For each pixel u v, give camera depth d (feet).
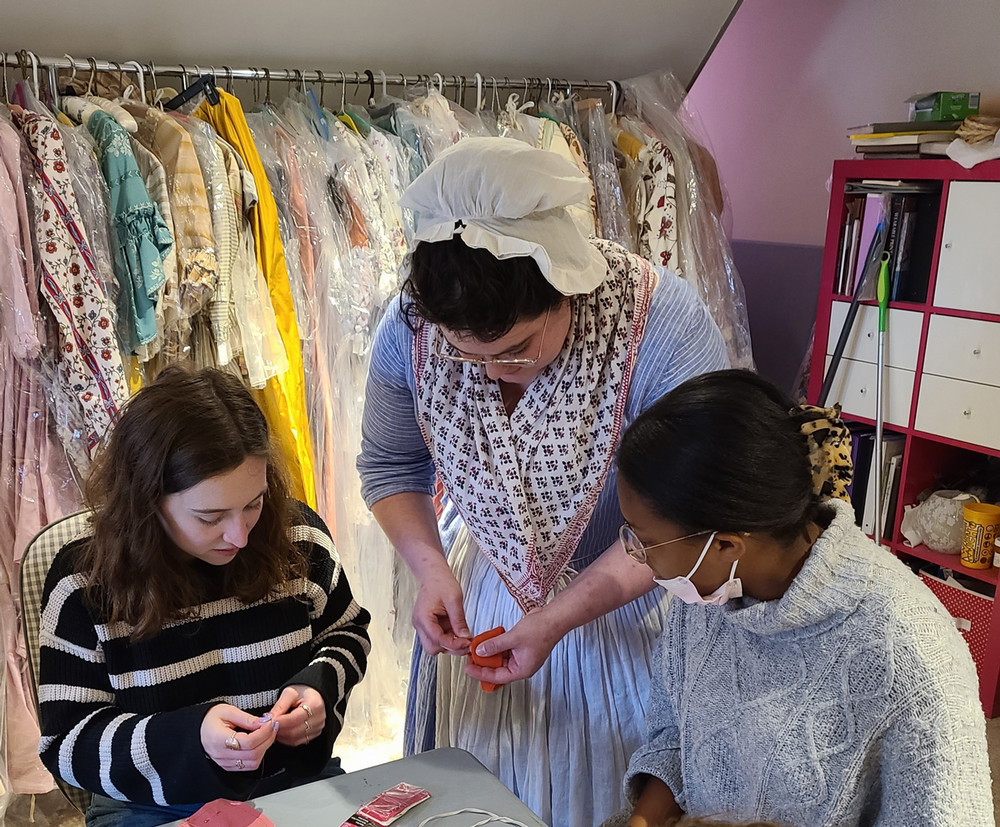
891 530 9.18
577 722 4.73
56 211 6.15
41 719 4.42
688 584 3.34
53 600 4.35
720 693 3.57
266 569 4.53
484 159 3.56
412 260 3.82
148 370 7.01
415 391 4.60
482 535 4.71
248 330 7.05
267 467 4.54
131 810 4.57
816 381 9.57
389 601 8.18
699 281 9.07
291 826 3.61
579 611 4.33
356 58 8.22
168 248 6.59
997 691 8.29
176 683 4.45
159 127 6.73
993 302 7.88
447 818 3.64
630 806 4.06
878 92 10.03
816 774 3.27
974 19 9.00
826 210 10.77
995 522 8.29
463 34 8.42
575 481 4.40
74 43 6.97
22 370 6.40
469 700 4.89
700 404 3.10
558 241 3.75
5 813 6.91
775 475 3.03
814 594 3.17
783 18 10.95
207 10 7.13
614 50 9.36
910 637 3.08
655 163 8.79
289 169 7.41
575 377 4.23
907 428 8.73
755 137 11.58
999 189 7.69
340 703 4.74
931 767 3.00
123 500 4.13
